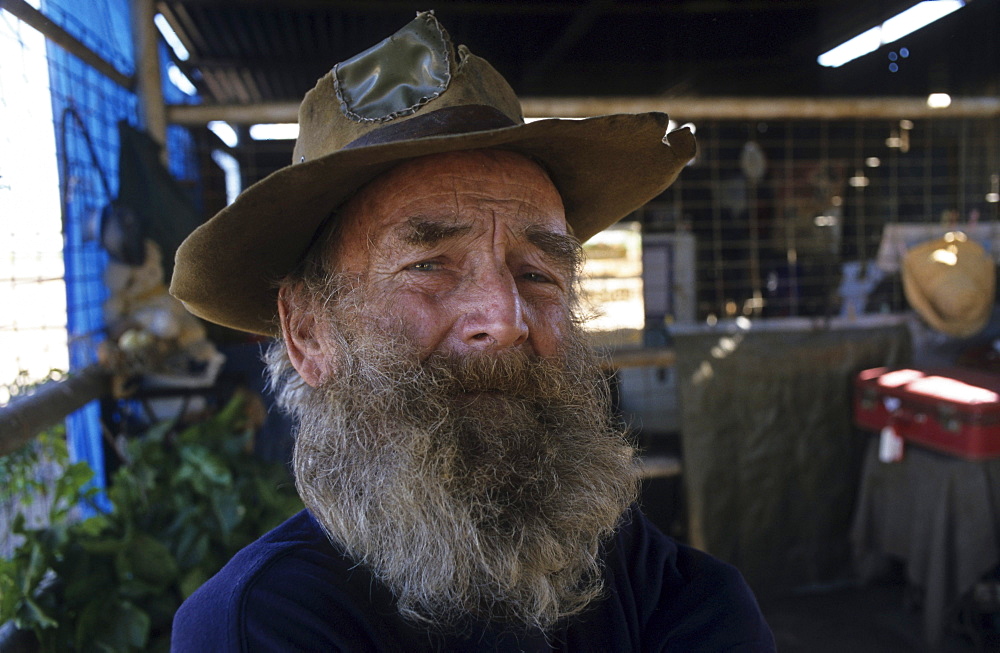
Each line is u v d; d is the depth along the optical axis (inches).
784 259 181.5
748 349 131.3
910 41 190.9
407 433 37.6
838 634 121.7
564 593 39.1
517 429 38.3
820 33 185.2
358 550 39.4
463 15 169.9
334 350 42.2
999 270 141.1
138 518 88.0
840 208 177.5
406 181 40.6
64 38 86.4
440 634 37.7
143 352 96.3
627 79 240.8
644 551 45.0
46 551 73.4
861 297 145.6
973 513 109.4
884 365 134.3
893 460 121.9
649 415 144.7
